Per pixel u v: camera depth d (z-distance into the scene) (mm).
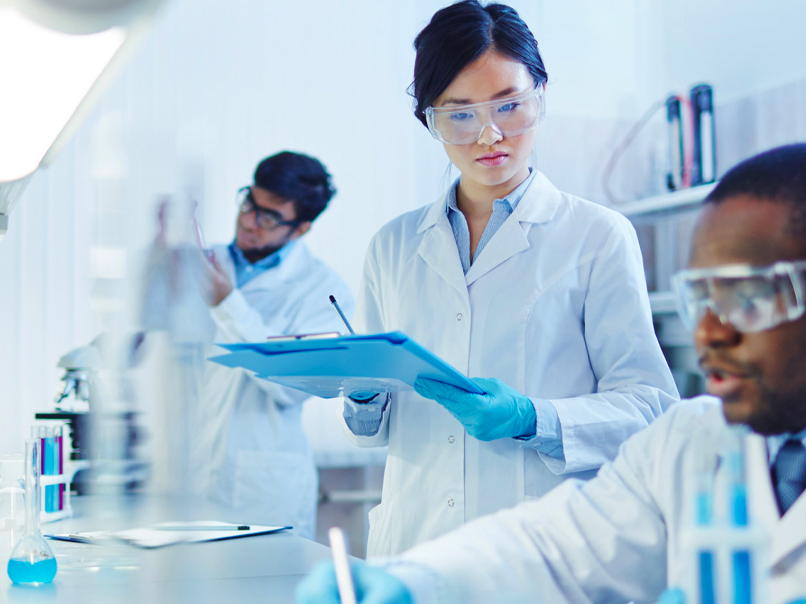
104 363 2424
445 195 1627
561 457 1397
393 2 3420
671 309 3041
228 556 1350
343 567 762
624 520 930
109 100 3109
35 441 1219
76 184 3027
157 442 1920
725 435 641
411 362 1164
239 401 2881
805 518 748
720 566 611
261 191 3104
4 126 1069
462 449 1477
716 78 3303
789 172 788
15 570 1166
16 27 792
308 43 3316
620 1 3586
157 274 2643
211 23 3213
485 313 1506
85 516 1862
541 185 1584
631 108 3586
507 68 1398
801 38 2922
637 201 3348
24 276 3002
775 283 745
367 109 3377
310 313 3141
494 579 899
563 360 1482
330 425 3277
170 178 3033
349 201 3336
